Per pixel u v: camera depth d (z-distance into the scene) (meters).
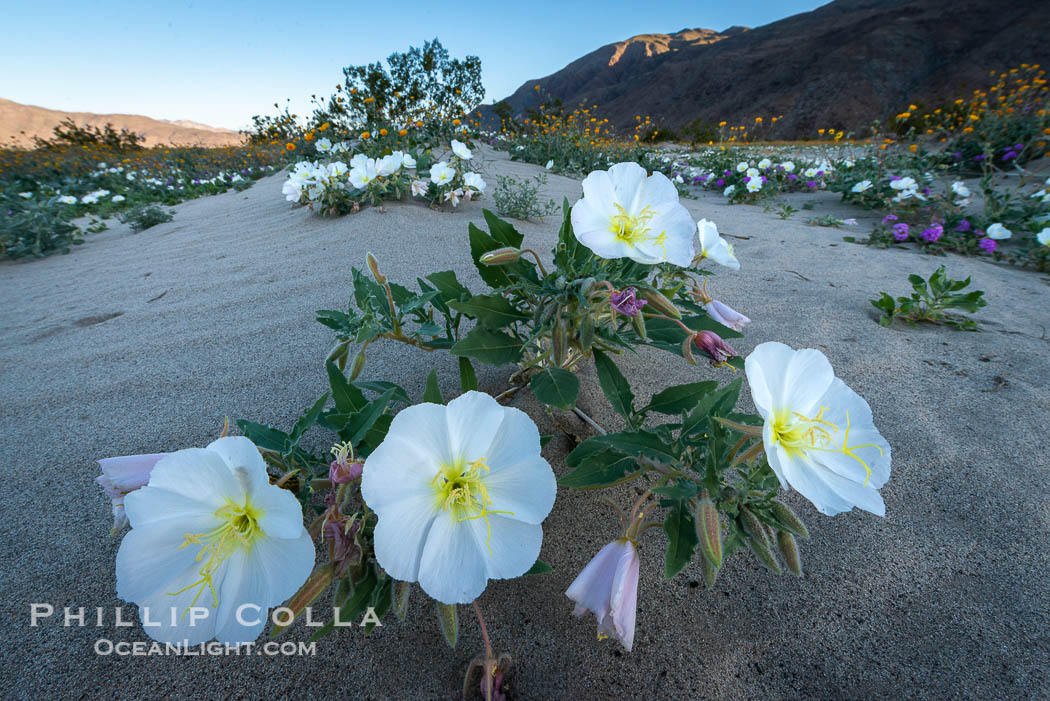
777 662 1.22
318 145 7.68
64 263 4.96
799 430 1.05
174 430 2.00
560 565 1.45
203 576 0.89
